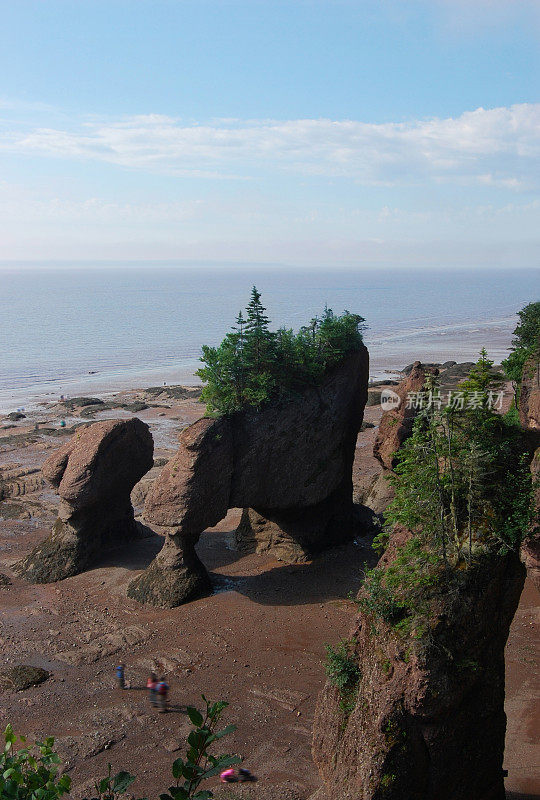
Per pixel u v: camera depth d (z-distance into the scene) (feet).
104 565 129.29
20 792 23.17
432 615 53.21
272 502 123.95
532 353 139.44
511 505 61.72
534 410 106.32
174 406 280.51
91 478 125.08
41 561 127.34
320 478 127.34
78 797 67.51
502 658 59.21
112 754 75.10
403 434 118.42
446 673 51.24
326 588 118.93
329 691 61.46
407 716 50.75
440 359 424.05
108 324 634.43
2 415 268.00
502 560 58.23
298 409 125.80
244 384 123.24
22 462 201.16
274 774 71.67
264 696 86.89
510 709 80.53
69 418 259.60
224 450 116.57
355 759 53.42
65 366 397.80
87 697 86.69
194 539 118.21
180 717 82.23
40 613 110.73
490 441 66.33
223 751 75.61
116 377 361.92
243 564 130.72
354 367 135.74
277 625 106.01
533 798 64.90
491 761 58.13
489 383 72.23
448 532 59.57
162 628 105.50
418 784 51.70
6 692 87.51
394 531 67.36
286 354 126.11
